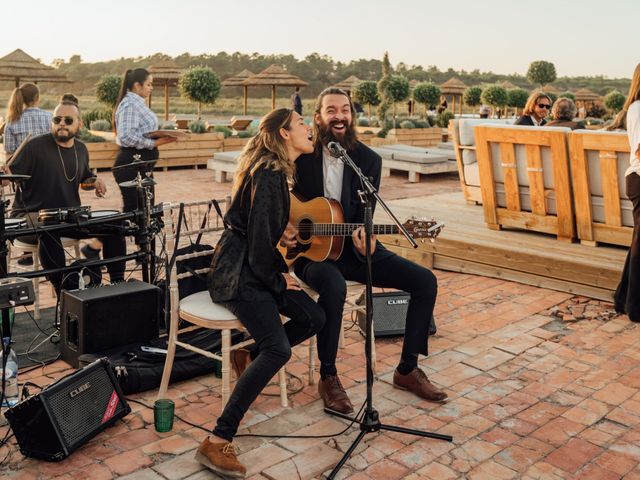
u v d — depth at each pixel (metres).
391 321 4.71
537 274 5.81
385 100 24.28
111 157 13.55
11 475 3.00
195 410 3.64
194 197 10.76
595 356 4.38
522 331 4.82
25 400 3.05
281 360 3.12
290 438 3.33
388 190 11.89
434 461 3.13
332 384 3.63
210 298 3.59
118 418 3.43
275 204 3.18
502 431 3.42
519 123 7.84
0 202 4.12
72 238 5.04
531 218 6.38
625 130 5.65
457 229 6.73
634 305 4.79
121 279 5.31
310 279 3.73
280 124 3.27
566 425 3.48
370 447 3.25
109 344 4.12
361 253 3.79
